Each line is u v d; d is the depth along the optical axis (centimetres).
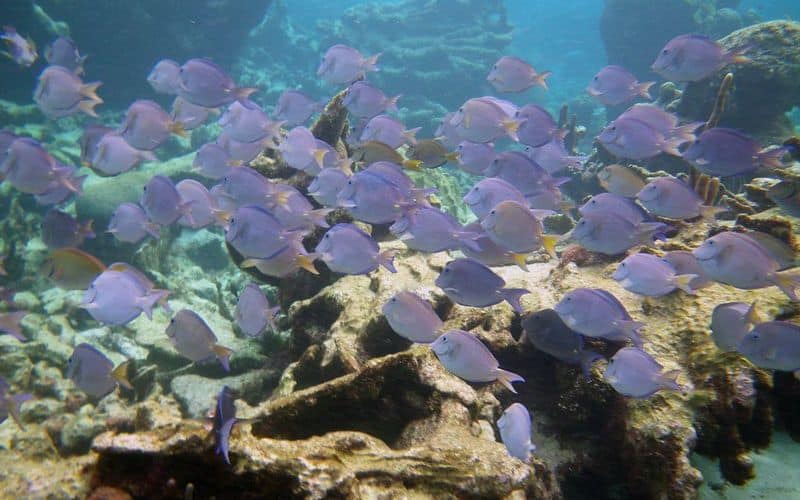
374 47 856
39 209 341
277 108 218
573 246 187
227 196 175
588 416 142
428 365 127
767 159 155
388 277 170
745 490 118
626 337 125
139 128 194
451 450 105
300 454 93
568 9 2248
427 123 734
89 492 90
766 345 115
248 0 609
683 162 320
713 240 128
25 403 176
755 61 343
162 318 240
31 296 249
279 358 187
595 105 912
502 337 151
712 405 122
